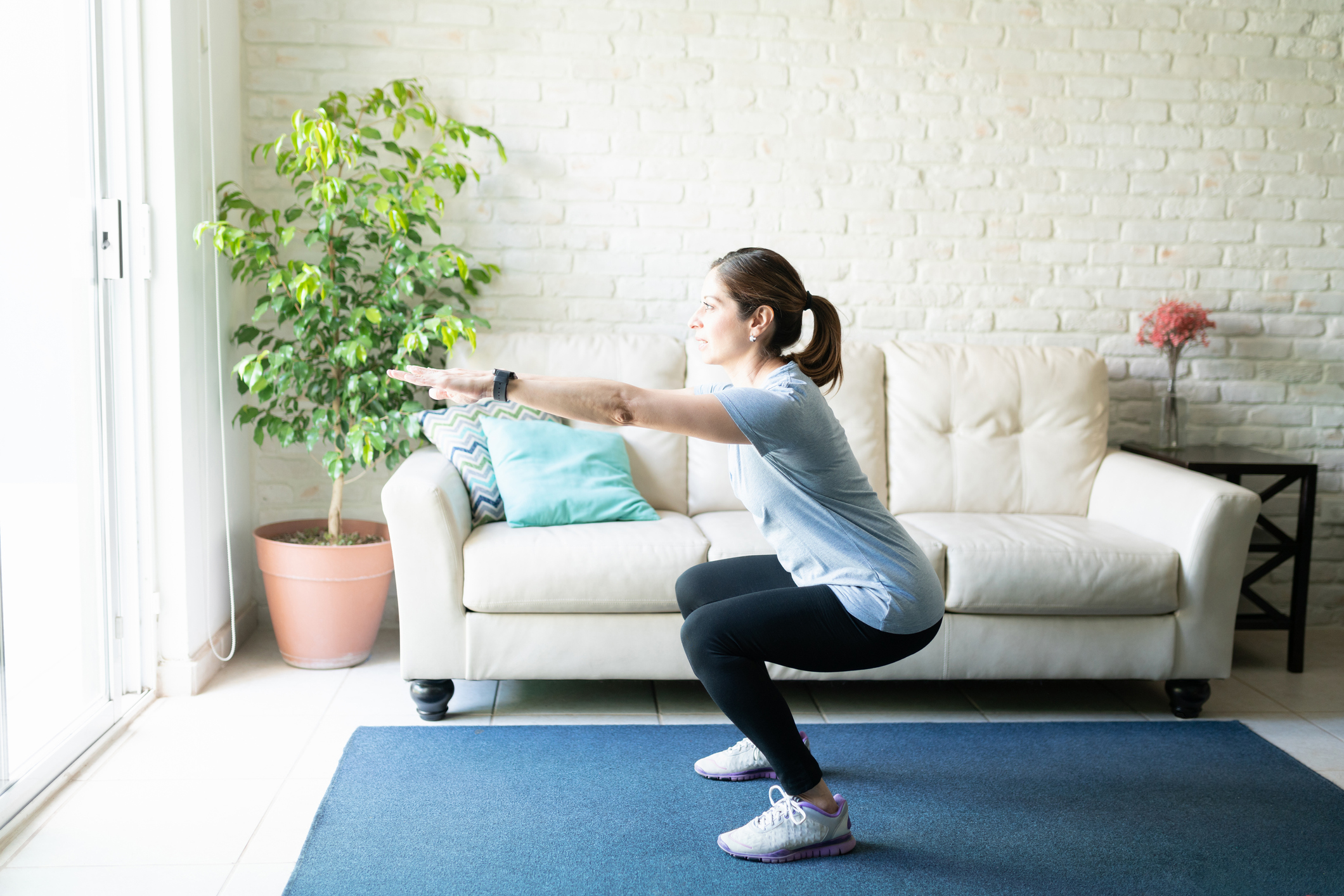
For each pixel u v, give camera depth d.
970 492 3.05
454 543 2.39
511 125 3.15
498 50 3.13
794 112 3.22
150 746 2.28
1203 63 3.30
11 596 2.04
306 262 2.97
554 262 3.21
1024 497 3.06
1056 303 3.36
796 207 3.26
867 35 3.22
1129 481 2.87
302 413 2.91
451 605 2.40
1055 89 3.28
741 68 3.20
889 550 1.79
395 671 2.81
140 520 2.51
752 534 2.56
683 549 2.44
